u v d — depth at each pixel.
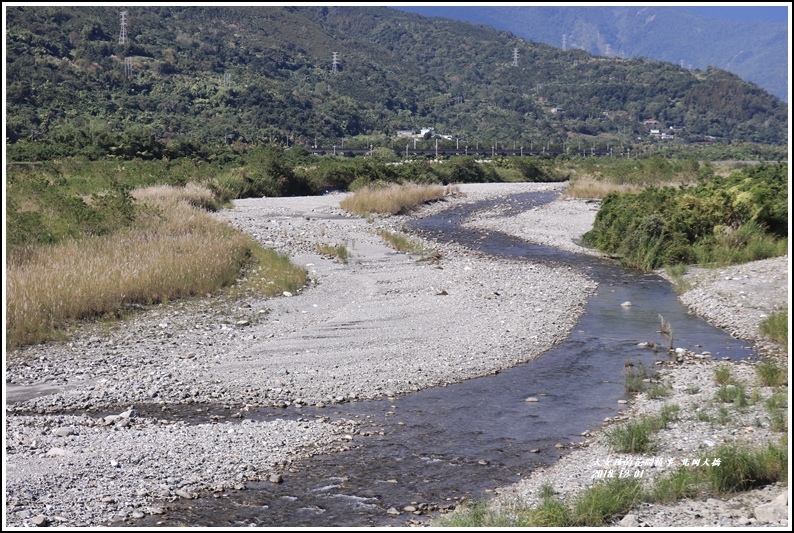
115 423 10.66
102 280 16.55
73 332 14.81
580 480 8.91
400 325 16.03
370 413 11.36
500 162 69.00
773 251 22.81
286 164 47.88
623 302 18.81
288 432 10.44
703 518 7.65
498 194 48.84
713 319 17.09
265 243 25.73
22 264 17.41
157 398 11.82
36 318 14.51
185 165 47.34
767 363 13.01
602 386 12.66
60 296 15.48
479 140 149.38
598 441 10.25
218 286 18.52
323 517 8.03
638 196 28.61
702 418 10.82
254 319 16.28
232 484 8.84
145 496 8.45
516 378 13.09
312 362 13.58
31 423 10.54
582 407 11.65
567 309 17.92
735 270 21.33
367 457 9.70
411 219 35.88
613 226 26.64
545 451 9.96
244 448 9.84
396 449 9.98
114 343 14.37
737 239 24.14
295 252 24.64
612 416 11.26
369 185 46.56
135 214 24.27
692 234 24.66
